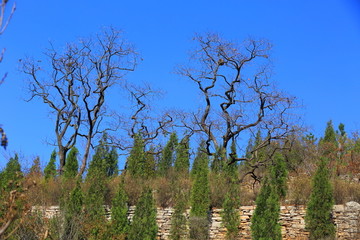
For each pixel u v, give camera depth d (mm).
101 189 25453
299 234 23109
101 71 35656
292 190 25094
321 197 23031
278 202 22562
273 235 22078
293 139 31891
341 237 22531
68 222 23031
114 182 27516
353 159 31266
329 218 22984
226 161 29141
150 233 23547
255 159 30875
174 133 33094
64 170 31797
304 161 31656
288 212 23594
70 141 35156
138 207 24000
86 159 33344
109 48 35844
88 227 23250
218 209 24406
